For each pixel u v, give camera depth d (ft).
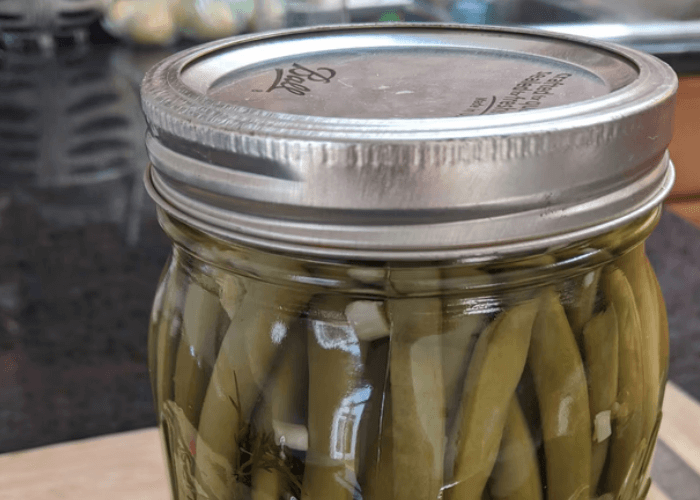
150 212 2.19
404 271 0.68
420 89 0.84
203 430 0.78
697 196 2.86
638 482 0.89
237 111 0.69
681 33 3.08
